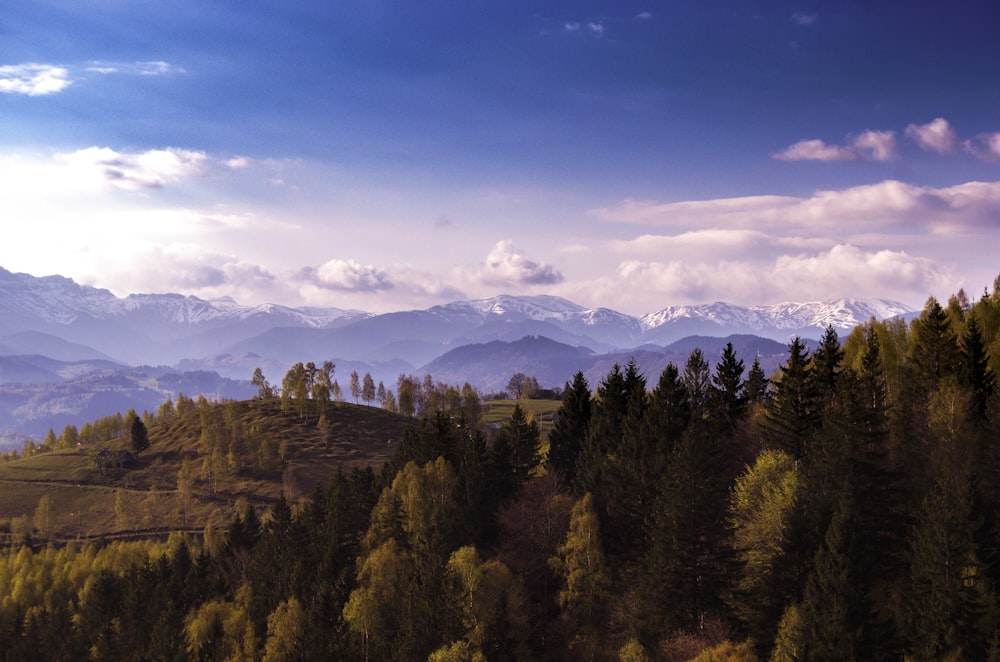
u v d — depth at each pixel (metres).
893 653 58.81
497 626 76.56
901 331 107.75
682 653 64.75
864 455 72.06
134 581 141.75
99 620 137.25
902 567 66.88
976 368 85.56
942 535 59.75
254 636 101.62
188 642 107.81
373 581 88.88
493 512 97.50
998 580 61.53
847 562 61.00
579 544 80.44
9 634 151.75
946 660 54.94
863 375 88.81
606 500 89.12
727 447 92.19
